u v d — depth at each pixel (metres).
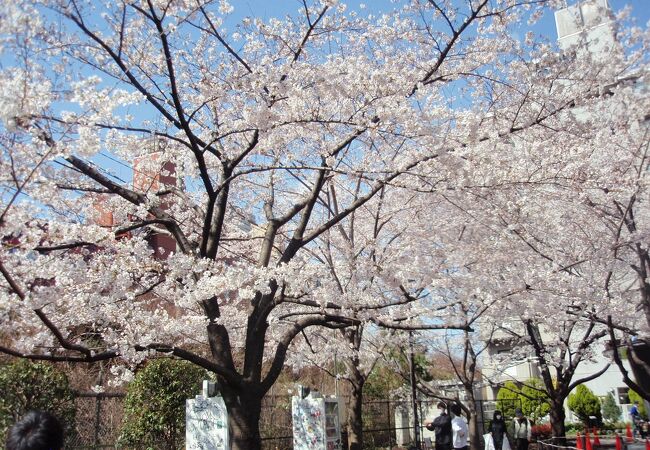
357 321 7.40
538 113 7.38
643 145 8.59
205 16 6.52
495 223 7.98
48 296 4.77
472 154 6.52
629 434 13.13
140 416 8.53
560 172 7.45
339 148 7.17
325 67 6.71
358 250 9.43
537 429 17.69
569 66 7.36
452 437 10.31
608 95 7.71
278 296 7.09
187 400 7.80
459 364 20.27
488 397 26.91
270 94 6.18
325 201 11.23
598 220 9.18
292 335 7.31
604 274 9.19
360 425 10.27
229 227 10.16
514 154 7.65
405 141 7.50
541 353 11.78
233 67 7.52
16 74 4.22
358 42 7.74
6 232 4.58
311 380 15.84
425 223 9.30
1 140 4.57
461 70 7.56
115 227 6.64
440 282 8.03
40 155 4.70
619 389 22.03
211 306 6.95
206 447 7.50
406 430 15.87
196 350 10.17
